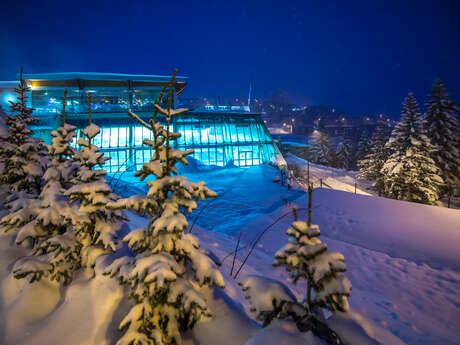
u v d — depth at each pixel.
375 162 40.41
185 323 2.49
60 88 27.53
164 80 28.58
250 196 14.74
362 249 8.33
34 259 2.91
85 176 3.10
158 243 2.38
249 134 30.38
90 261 3.13
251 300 2.17
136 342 2.03
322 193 13.33
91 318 2.50
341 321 2.09
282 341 1.85
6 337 2.38
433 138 27.25
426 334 4.14
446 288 5.96
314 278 1.86
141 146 25.81
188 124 28.75
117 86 28.47
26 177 4.71
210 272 2.39
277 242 8.40
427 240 8.68
